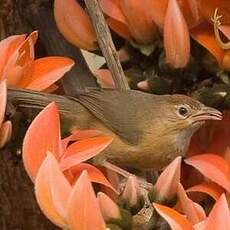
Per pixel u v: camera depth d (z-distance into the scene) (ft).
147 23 8.59
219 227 8.16
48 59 8.56
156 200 8.35
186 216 8.34
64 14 8.67
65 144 8.37
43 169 8.25
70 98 8.59
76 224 8.21
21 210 8.74
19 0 8.77
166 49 8.56
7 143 8.51
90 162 8.52
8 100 8.51
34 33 8.54
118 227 8.32
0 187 8.73
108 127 8.57
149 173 8.65
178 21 8.54
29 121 8.52
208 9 8.57
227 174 8.45
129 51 8.66
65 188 8.24
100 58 8.86
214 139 8.64
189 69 8.61
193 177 8.62
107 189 8.47
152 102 8.59
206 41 8.57
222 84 8.61
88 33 8.67
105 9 8.62
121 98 8.58
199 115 8.59
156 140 8.59
